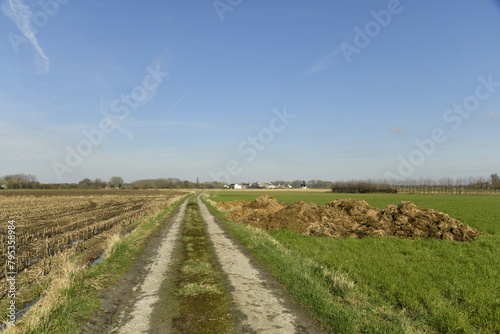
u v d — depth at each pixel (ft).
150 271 32.37
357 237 54.70
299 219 71.87
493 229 64.95
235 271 32.35
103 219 85.92
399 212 64.28
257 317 20.85
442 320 20.45
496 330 19.57
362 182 432.66
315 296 24.03
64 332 18.54
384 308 22.70
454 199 207.62
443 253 40.65
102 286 27.17
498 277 29.84
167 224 73.26
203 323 19.86
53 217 90.63
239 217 86.48
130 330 18.86
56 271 31.53
